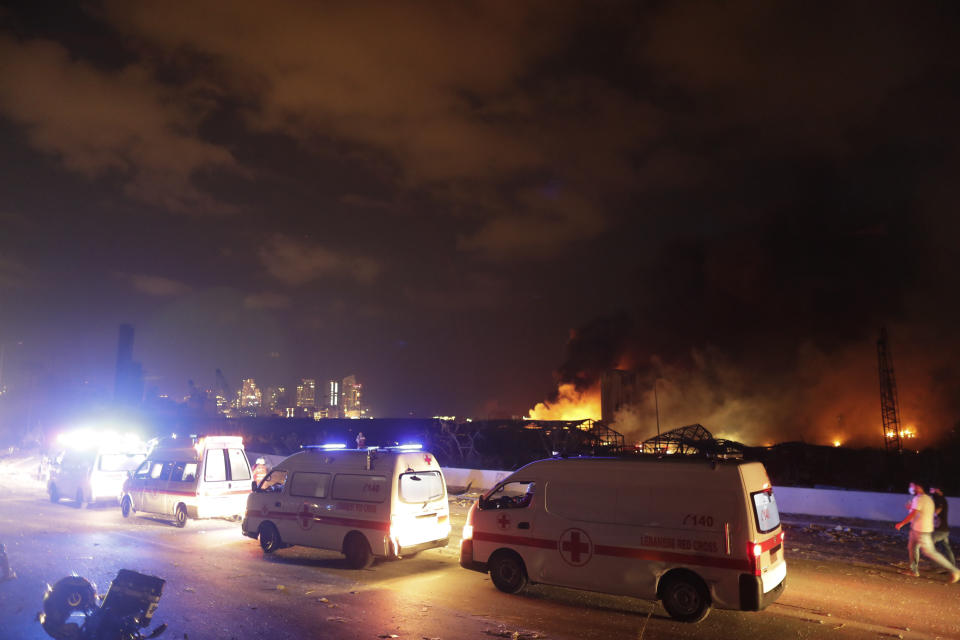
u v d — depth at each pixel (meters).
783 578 8.06
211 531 14.48
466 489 23.34
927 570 10.75
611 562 8.17
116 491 18.81
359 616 7.68
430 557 11.66
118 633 4.50
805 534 14.68
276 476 12.45
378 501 10.52
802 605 8.51
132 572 4.74
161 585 4.67
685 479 7.95
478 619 7.65
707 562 7.56
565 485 8.77
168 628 7.04
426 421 52.72
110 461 18.95
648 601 8.62
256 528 11.95
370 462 10.86
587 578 8.31
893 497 16.42
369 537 10.45
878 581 9.95
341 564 10.96
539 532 8.77
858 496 17.00
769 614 8.06
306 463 11.75
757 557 7.34
